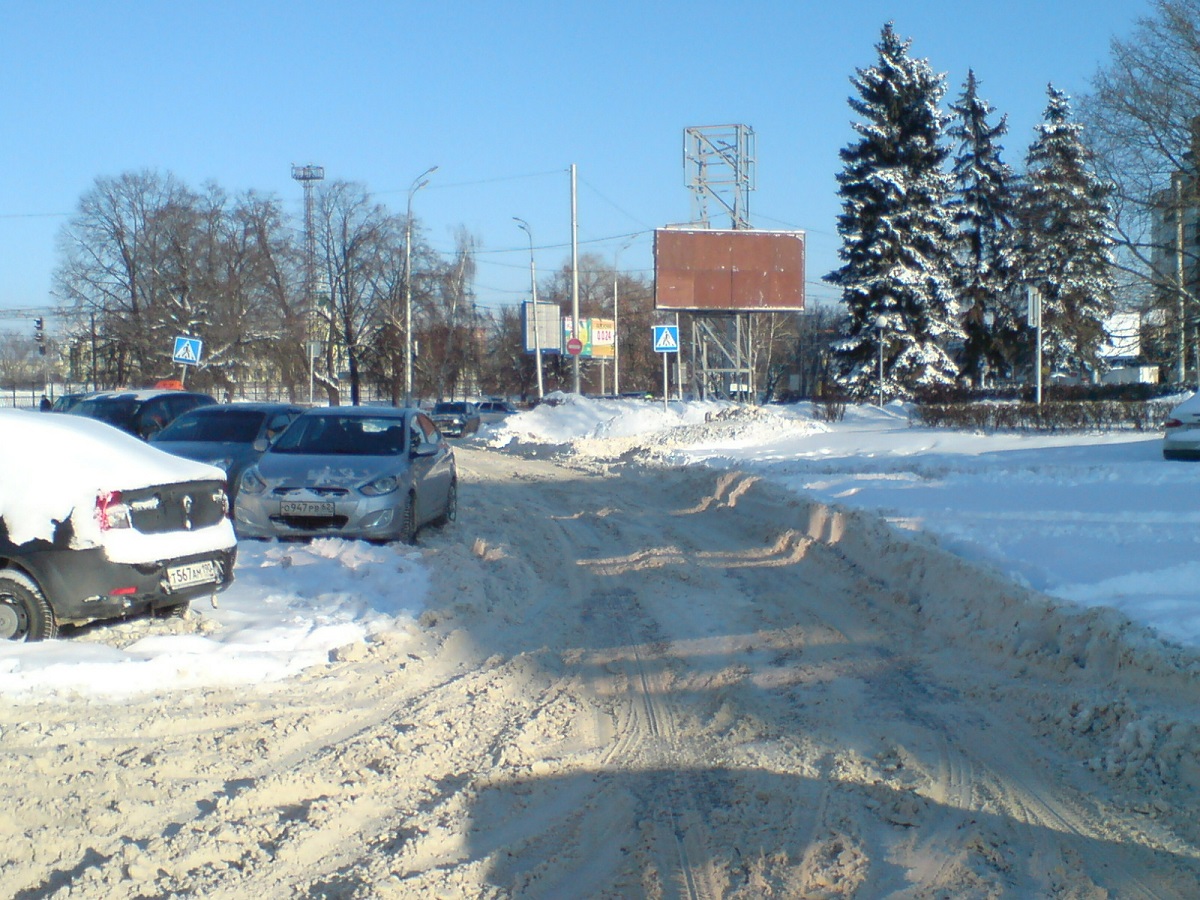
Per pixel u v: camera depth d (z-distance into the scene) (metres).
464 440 39.25
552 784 5.37
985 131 48.19
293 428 13.57
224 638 7.73
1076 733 5.72
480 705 6.62
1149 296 33.78
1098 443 19.80
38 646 7.01
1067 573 8.20
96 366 56.47
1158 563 8.24
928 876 4.25
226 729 6.00
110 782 5.17
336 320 59.09
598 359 75.12
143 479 7.59
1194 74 31.22
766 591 9.97
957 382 42.84
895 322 42.62
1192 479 13.36
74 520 7.21
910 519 11.34
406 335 48.12
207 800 5.08
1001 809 4.89
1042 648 6.95
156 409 19.39
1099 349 47.62
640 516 15.58
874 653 7.67
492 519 15.37
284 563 10.22
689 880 4.29
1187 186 31.64
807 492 14.67
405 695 6.83
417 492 12.61
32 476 7.34
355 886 4.20
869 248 43.12
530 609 9.46
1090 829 4.65
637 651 7.99
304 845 4.55
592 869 4.41
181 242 54.47
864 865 4.34
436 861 4.48
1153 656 5.97
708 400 36.72
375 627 8.17
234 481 14.16
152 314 53.47
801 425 28.62
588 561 11.85
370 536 11.82
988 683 6.71
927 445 21.98
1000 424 24.47
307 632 7.91
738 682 7.05
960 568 8.57
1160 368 47.94
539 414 36.81
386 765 5.55
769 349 72.56
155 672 6.78
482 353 76.81
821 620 8.72
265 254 56.28
